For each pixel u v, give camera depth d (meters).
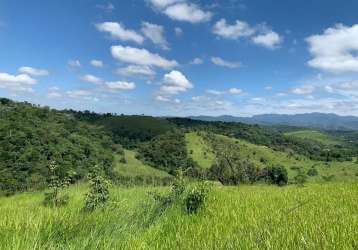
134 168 188.50
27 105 181.88
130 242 5.07
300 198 10.44
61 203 11.61
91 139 193.00
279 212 7.63
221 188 15.07
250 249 4.75
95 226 5.47
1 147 117.56
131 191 12.47
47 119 181.25
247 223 6.57
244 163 20.55
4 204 15.34
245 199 10.30
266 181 20.64
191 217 7.66
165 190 11.05
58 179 12.98
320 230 5.42
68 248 4.54
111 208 7.35
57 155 128.38
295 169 199.00
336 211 7.63
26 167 108.75
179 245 5.09
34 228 4.98
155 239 5.64
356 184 14.47
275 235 5.17
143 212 7.28
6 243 4.29
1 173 99.75
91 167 11.28
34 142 129.75
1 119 143.62
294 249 4.60
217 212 8.07
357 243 4.71
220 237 5.37
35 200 16.16
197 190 9.12
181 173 10.53
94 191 10.27
